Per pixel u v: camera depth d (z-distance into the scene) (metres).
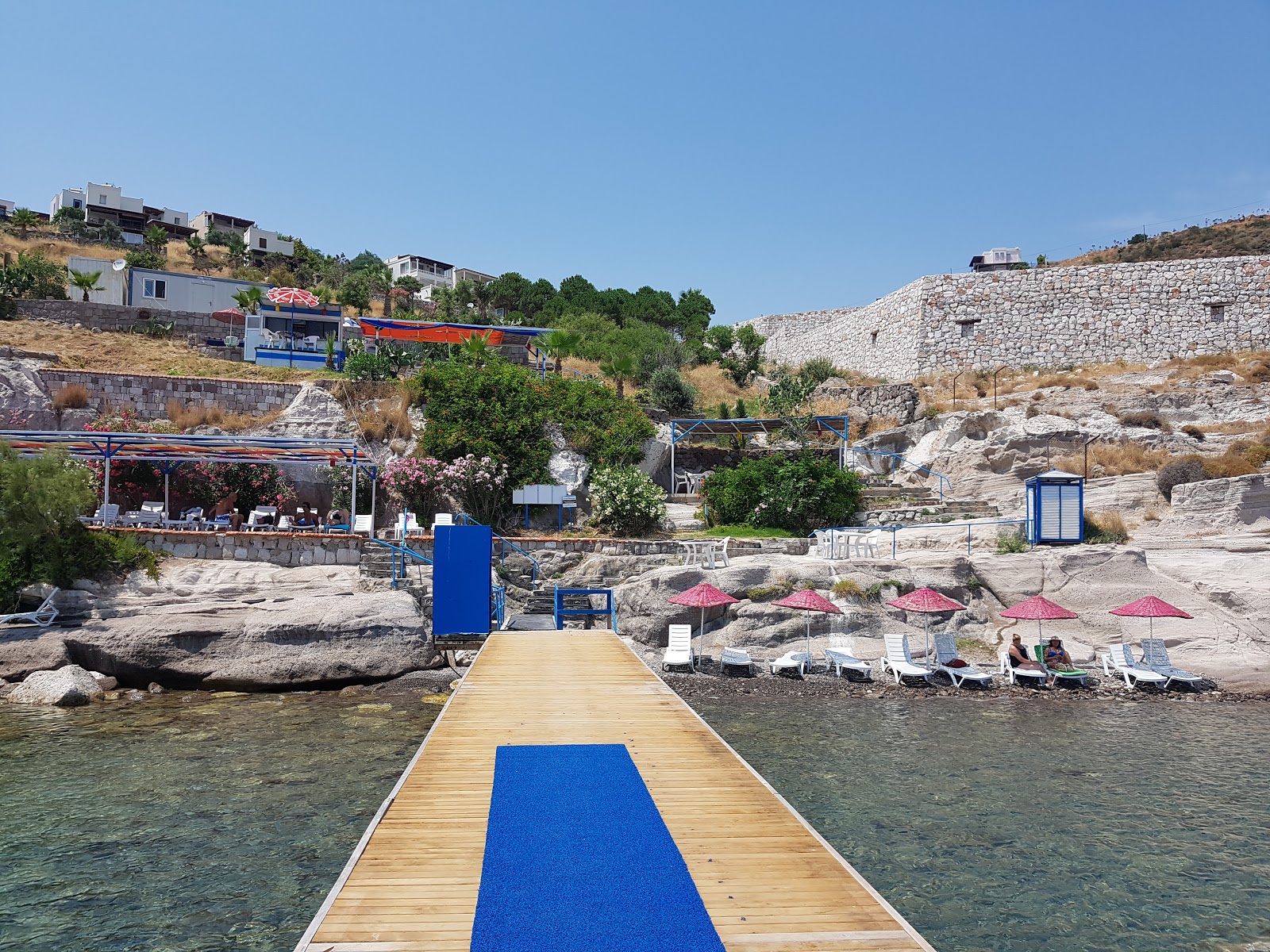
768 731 15.00
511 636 18.22
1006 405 33.72
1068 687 18.48
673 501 30.22
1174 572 21.42
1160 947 7.88
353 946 4.90
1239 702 17.41
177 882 8.77
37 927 7.84
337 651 17.91
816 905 5.50
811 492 26.84
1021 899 8.78
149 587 19.30
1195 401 31.00
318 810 10.76
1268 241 55.28
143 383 28.64
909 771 12.80
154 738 13.93
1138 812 11.23
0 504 18.16
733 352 55.97
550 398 29.66
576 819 7.11
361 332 43.72
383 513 26.55
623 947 4.90
